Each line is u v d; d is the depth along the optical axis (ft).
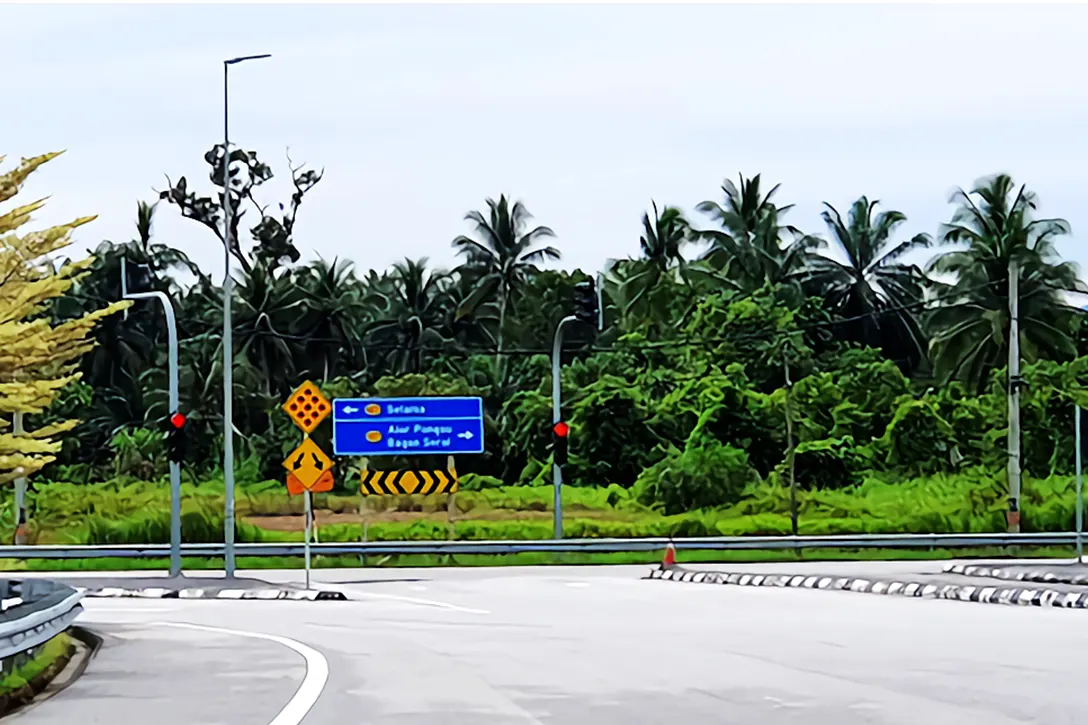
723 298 274.98
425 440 178.09
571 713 42.57
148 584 122.21
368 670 55.06
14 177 99.81
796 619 77.10
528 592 106.52
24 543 179.01
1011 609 84.28
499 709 43.60
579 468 243.81
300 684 51.01
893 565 135.54
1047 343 233.96
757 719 40.73
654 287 293.64
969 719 40.24
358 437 177.68
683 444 244.42
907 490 216.54
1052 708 42.24
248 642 68.85
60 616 59.82
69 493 217.56
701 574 120.16
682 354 270.87
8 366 103.96
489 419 264.93
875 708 42.45
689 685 48.57
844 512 201.98
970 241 232.94
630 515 209.05
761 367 263.49
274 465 268.82
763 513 206.18
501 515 210.79
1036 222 233.14
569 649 61.98
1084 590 93.30
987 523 185.98
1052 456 237.25
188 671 56.24
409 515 213.87
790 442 190.08
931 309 248.52
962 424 239.71
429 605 95.40
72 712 45.16
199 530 167.73
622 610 86.12
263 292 299.58
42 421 275.59
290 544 146.30
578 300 156.87
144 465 264.72
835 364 273.54
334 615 87.66
